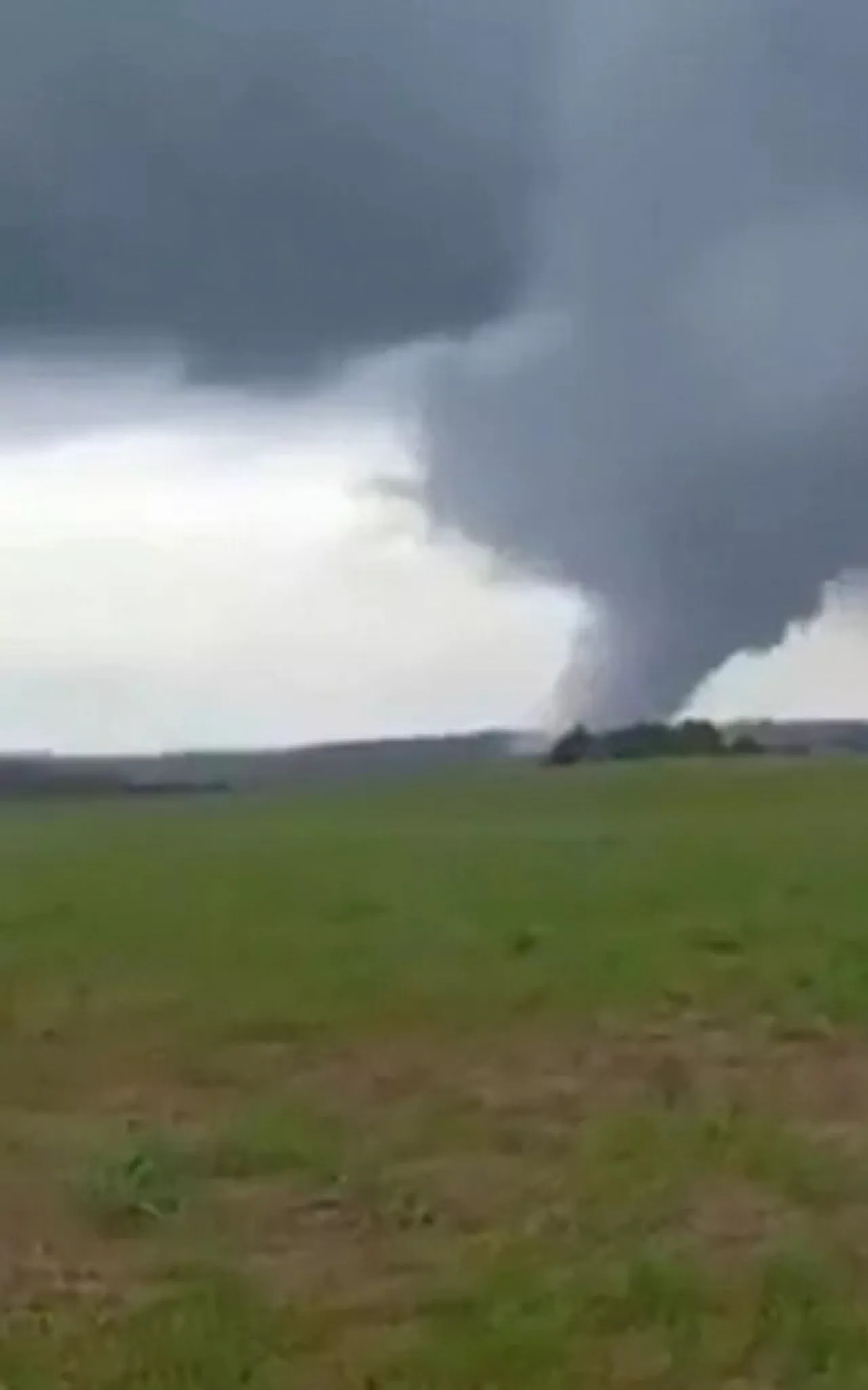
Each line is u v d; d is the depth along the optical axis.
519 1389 7.95
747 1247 9.20
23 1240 9.45
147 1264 9.16
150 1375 8.02
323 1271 9.01
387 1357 8.14
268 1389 7.93
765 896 15.31
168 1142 10.37
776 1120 10.85
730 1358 8.15
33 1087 11.60
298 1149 10.31
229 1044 12.41
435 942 14.22
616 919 14.80
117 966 13.73
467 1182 10.04
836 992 13.04
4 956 13.95
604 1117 10.92
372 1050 12.29
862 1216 9.63
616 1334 8.37
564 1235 9.36
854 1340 8.27
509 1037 12.52
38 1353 8.16
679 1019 12.87
